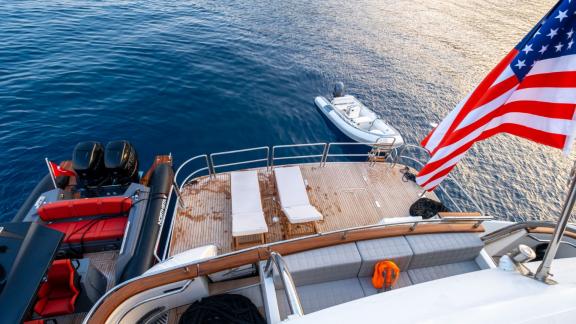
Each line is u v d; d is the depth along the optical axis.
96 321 4.72
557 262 4.00
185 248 8.07
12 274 4.50
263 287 5.73
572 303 3.06
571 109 4.09
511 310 3.02
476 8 45.19
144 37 23.75
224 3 34.84
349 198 9.96
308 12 35.78
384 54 27.81
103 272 8.22
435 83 23.98
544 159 18.19
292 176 9.65
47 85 16.66
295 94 20.39
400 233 6.34
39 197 9.04
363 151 16.47
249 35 27.59
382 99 21.55
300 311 3.96
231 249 8.11
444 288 3.54
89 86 17.20
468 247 6.23
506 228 6.20
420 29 34.75
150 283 5.29
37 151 12.92
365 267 5.88
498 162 17.80
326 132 17.42
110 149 9.49
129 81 18.27
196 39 25.02
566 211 2.96
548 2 52.56
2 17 23.23
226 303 5.58
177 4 32.44
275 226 8.88
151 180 10.36
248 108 18.08
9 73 17.12
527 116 4.55
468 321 2.95
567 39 4.05
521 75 4.42
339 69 24.47
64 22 24.06
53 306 6.39
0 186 11.48
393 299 3.45
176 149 14.48
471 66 27.09
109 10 27.97
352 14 37.16
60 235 5.22
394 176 11.05
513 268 3.69
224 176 10.37
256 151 15.30
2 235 4.82
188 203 9.34
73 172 10.01
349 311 3.32
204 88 18.97
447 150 5.28
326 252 5.85
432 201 9.52
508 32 35.91
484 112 4.82
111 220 8.94
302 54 25.84
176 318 5.85
